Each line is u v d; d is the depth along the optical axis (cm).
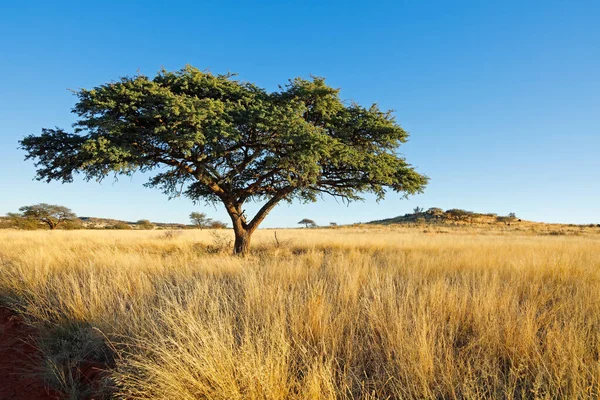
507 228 5825
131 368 346
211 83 1222
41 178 1221
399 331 372
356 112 1400
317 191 1555
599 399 266
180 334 377
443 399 288
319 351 370
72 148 1182
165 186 1423
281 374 311
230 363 315
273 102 1320
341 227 7125
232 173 1368
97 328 443
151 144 1238
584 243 1962
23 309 596
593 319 443
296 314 438
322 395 284
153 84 1128
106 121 1067
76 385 353
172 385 294
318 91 1260
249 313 449
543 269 831
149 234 2911
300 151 1146
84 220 8825
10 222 5256
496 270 814
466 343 406
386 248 1617
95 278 668
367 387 306
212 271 796
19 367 395
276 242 1848
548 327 422
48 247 1291
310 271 787
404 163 1397
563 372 297
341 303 519
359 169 1340
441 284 596
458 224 6644
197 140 1059
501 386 305
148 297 559
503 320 429
